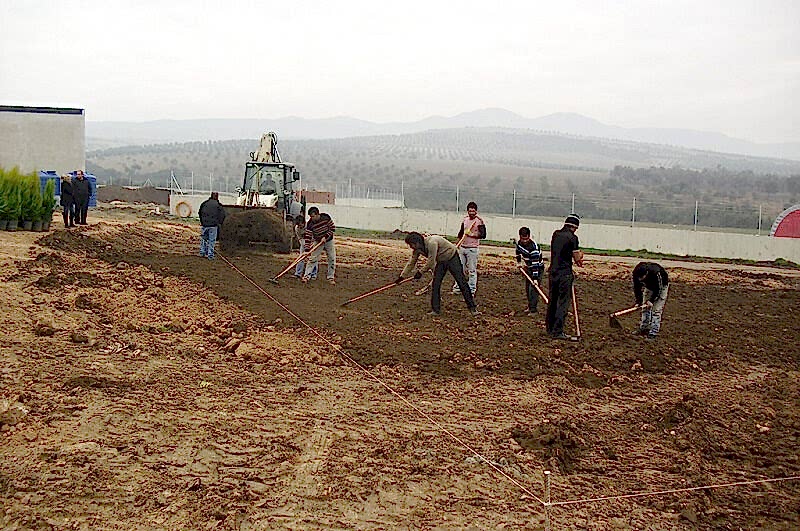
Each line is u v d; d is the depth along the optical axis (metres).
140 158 146.00
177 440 7.73
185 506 6.39
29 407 8.16
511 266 25.20
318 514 6.44
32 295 12.88
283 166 26.02
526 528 6.41
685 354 12.65
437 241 14.30
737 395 10.72
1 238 18.75
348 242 32.12
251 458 7.44
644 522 6.65
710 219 61.81
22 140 39.25
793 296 20.88
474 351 11.84
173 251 22.55
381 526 6.31
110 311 12.80
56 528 5.92
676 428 9.02
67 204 23.38
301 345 11.73
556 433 8.32
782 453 8.44
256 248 22.62
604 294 18.98
